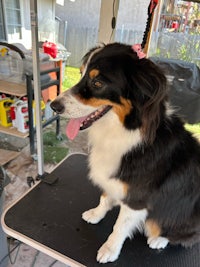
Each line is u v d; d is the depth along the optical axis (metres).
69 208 1.38
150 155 1.03
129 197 1.10
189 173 1.10
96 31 6.25
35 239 1.18
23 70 2.54
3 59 2.60
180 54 3.68
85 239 1.21
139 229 1.30
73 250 1.15
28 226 1.24
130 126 1.02
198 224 1.21
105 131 1.11
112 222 1.33
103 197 1.28
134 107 0.98
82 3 7.01
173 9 3.71
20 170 2.47
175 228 1.21
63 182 1.57
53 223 1.28
